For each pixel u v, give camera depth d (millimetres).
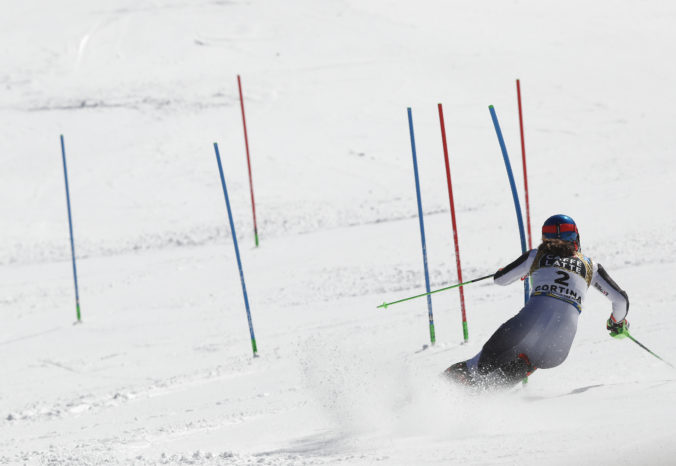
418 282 61750
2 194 137125
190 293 72500
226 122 169000
